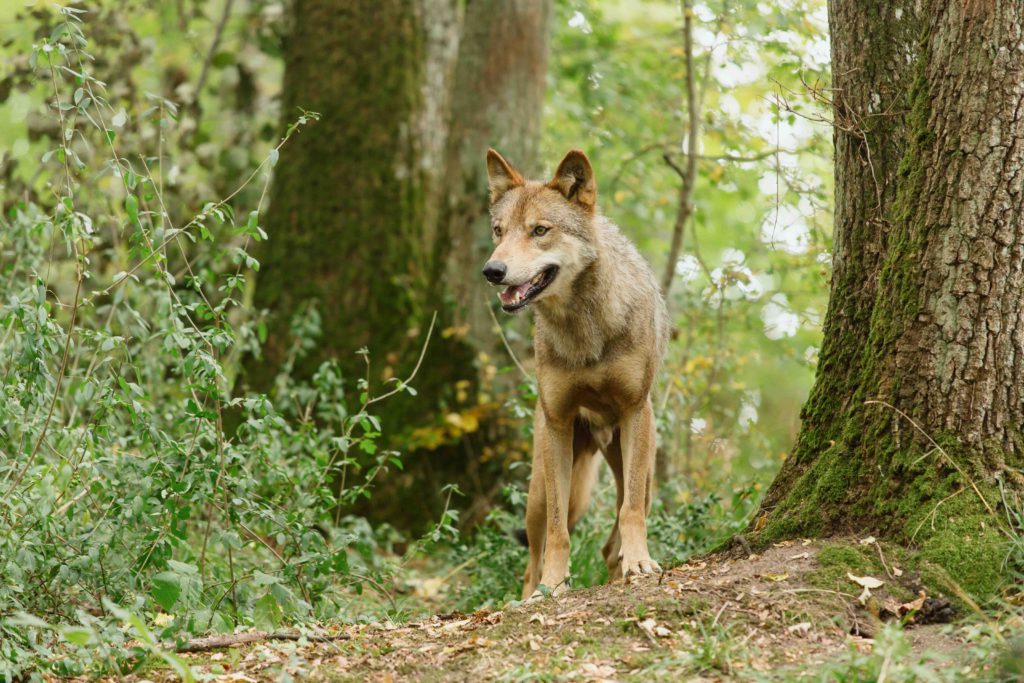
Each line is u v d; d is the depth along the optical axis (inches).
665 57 874.1
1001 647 274.2
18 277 565.3
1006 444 348.2
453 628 358.0
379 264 726.5
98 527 380.2
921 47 374.6
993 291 348.2
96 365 431.8
